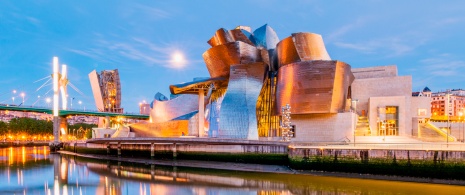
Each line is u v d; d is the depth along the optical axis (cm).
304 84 6197
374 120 6481
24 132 16088
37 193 3303
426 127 6444
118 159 6812
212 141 5697
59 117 11338
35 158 7294
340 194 3028
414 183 3456
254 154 5300
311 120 6372
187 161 6016
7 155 8200
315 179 3778
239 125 6612
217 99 7556
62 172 4806
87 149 8675
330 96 6069
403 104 6334
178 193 3247
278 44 6788
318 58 6506
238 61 6956
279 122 6838
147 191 3356
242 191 3284
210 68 7506
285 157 4981
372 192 3081
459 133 7206
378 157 3800
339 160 4041
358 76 7381
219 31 7550
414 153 3619
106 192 3331
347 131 6131
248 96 6706
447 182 3422
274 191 3238
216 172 4612
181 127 8512
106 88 13512
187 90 7506
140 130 8956
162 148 6712
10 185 3722
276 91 6681
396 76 6800
